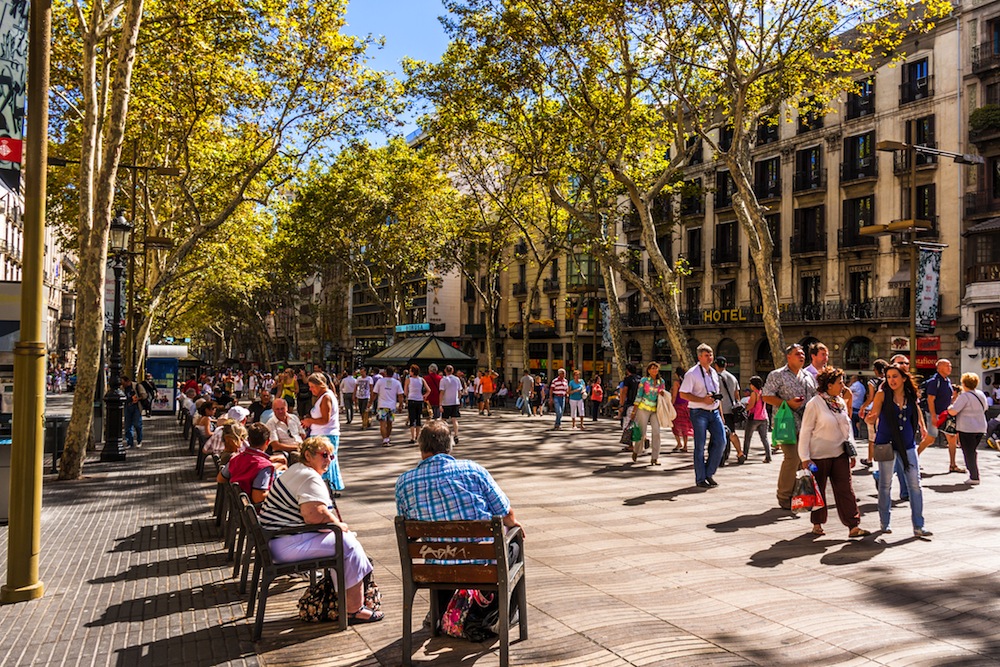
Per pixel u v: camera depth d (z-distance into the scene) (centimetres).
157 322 4488
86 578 650
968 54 2906
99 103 1555
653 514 872
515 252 5338
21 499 591
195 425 1350
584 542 733
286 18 1759
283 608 560
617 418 2830
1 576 665
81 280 1306
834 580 595
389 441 1788
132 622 530
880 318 3169
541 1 1905
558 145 2139
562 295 4891
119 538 816
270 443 1026
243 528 645
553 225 3422
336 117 2008
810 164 3581
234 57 1764
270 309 6312
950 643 455
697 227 4166
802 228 3600
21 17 613
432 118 2469
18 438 592
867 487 1058
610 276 2650
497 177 3259
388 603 566
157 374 3431
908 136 3133
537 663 436
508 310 5503
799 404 893
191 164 2462
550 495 1008
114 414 1586
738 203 2000
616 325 2645
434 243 3981
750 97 2045
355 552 521
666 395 1334
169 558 723
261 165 1955
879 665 423
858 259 3338
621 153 2255
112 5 1379
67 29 1838
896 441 746
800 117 3603
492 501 467
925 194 3080
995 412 1962
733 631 481
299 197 4134
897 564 641
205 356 12862
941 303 2984
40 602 581
